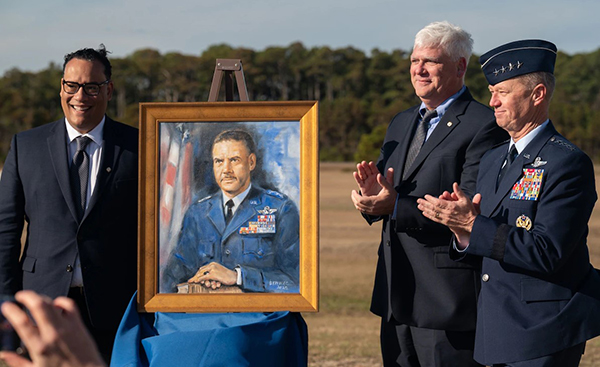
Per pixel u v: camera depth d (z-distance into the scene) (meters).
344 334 7.95
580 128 89.44
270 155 2.91
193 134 2.92
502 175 2.77
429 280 3.08
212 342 2.64
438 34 3.09
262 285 2.88
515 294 2.62
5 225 3.07
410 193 3.14
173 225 2.91
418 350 3.19
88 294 3.02
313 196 2.88
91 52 3.05
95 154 3.10
